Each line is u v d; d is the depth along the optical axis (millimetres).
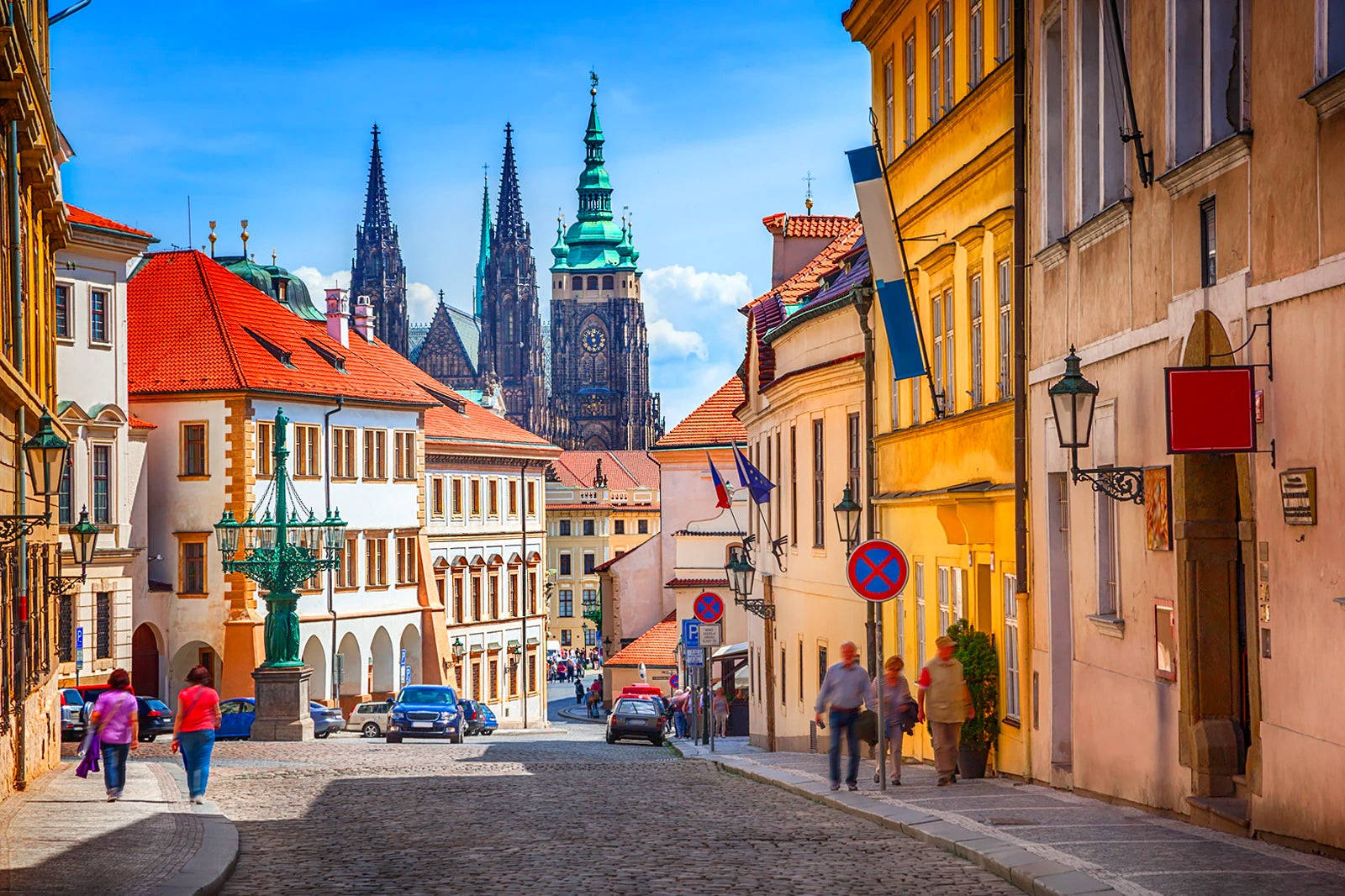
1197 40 16016
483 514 93688
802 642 39219
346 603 76688
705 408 80000
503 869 14125
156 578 70250
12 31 20125
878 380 32031
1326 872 11867
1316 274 12641
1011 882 12656
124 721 21094
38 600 27328
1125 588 17797
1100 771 18703
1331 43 12461
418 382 93125
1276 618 13570
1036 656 21328
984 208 24297
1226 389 13797
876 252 26141
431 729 53719
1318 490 12688
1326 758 12656
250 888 13320
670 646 92562
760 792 22578
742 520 68625
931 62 28234
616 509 182125
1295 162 13047
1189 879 11625
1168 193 16203
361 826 17984
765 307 45531
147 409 70625
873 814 17422
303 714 48469
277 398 71688
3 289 23969
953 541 25266
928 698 21297
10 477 23344
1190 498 15742
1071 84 19938
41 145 25953
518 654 97312
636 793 22688
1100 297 18594
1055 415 17016
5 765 21797
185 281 74500
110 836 16438
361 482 78062
